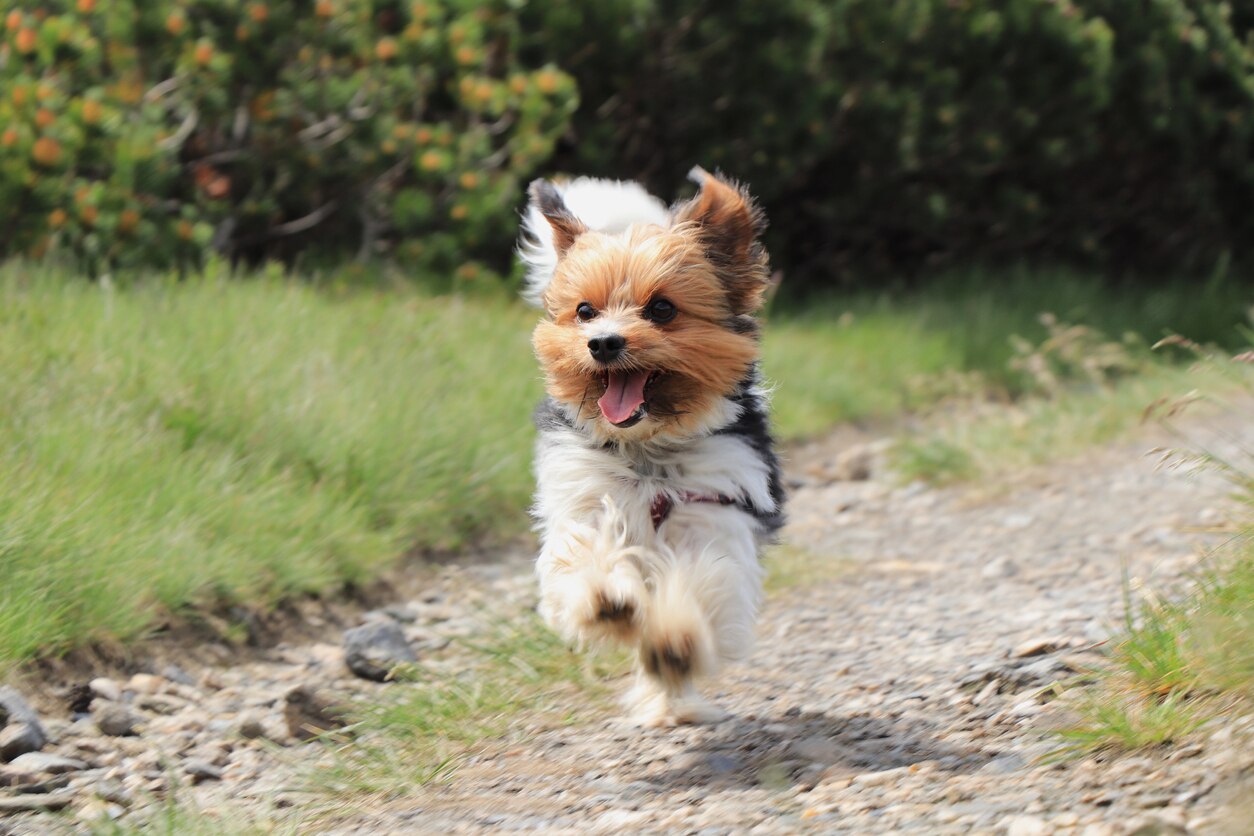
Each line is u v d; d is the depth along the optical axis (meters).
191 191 15.02
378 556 9.02
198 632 7.70
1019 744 5.46
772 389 7.16
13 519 7.16
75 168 13.25
